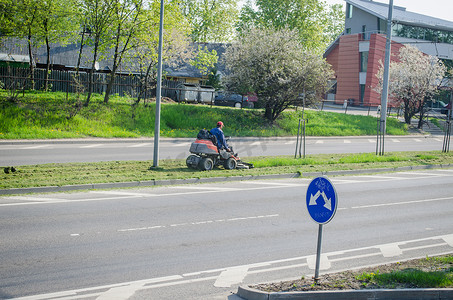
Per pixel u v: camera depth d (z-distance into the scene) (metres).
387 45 29.72
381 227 10.65
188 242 8.84
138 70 37.84
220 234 9.46
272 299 6.06
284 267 7.77
